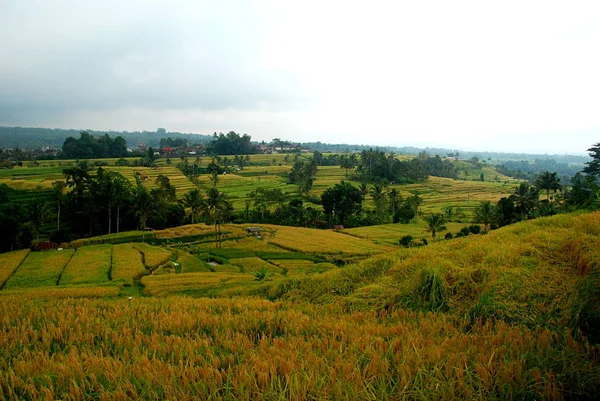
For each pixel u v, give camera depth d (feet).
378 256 51.26
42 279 117.80
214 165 444.55
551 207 141.18
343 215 279.90
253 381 18.48
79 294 90.07
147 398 18.38
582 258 31.22
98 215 223.30
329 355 21.58
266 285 56.13
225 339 26.91
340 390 16.70
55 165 408.46
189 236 204.03
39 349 27.63
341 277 46.24
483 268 35.32
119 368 21.35
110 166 427.33
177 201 257.75
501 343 21.90
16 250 168.66
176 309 41.57
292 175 409.69
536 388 16.48
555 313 26.76
